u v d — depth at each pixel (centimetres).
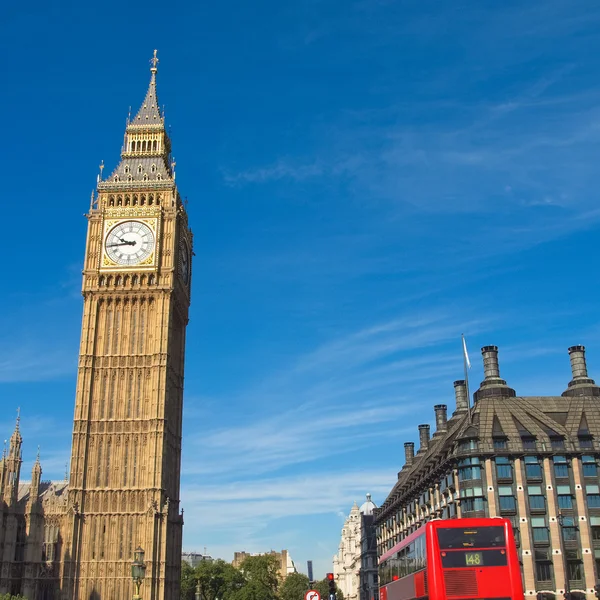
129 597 10569
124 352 11769
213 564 19800
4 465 11231
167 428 11700
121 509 10981
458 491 9675
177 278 12431
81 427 11325
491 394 10406
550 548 9131
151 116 13388
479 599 4156
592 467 9481
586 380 10556
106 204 12500
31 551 10844
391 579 5791
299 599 19962
